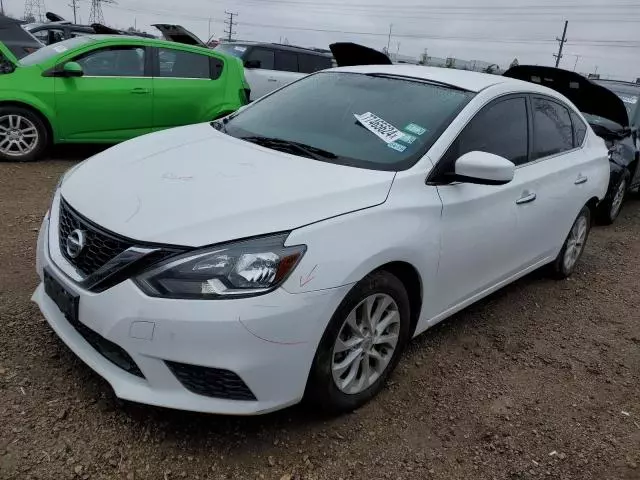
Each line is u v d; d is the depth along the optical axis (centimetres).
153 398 248
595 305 492
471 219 342
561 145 464
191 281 238
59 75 736
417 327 334
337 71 426
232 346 238
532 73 580
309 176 292
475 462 282
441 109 357
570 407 338
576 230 514
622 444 309
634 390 366
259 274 241
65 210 288
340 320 269
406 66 424
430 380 345
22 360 307
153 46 800
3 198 579
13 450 249
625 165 744
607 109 611
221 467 256
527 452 294
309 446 275
